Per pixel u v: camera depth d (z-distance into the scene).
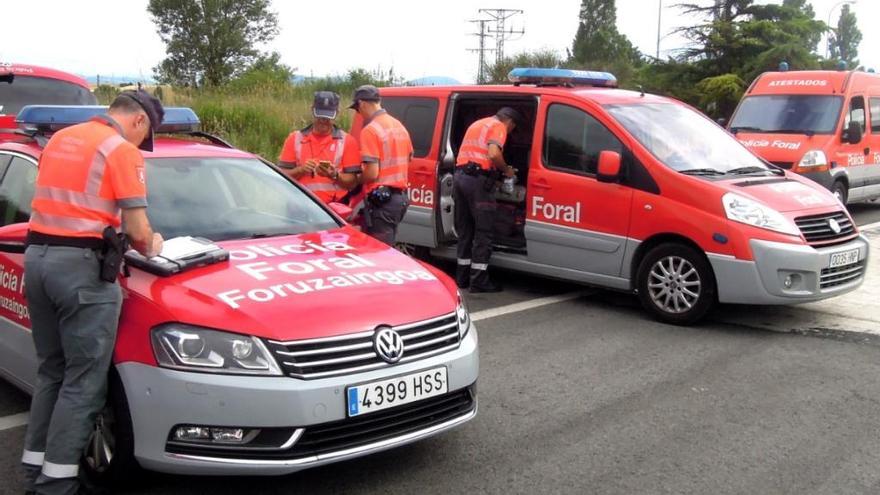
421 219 8.34
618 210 6.87
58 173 3.44
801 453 4.24
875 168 12.90
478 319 6.87
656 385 5.26
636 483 3.90
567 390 5.16
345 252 4.31
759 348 6.05
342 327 3.52
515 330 6.54
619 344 6.15
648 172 6.72
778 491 3.83
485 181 7.54
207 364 3.37
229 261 3.97
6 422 4.56
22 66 10.40
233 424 3.34
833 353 5.94
